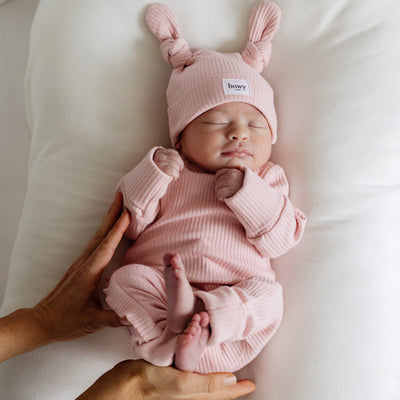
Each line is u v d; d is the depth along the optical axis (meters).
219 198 1.14
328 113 1.31
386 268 1.23
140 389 1.03
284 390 1.13
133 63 1.39
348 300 1.18
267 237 1.13
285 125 1.36
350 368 1.13
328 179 1.27
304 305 1.18
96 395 0.99
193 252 1.13
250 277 1.14
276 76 1.40
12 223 1.56
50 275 1.23
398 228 1.28
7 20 1.79
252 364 1.20
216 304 0.96
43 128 1.36
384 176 1.29
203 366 1.09
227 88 1.20
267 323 1.07
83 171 1.30
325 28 1.39
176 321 0.93
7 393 1.12
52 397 1.13
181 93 1.26
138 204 1.13
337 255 1.21
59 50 1.36
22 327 1.07
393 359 1.17
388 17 1.37
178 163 1.12
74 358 1.16
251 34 1.38
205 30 1.42
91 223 1.27
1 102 1.69
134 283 1.04
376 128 1.30
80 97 1.33
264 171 1.25
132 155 1.34
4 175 1.61
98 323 1.08
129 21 1.40
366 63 1.33
